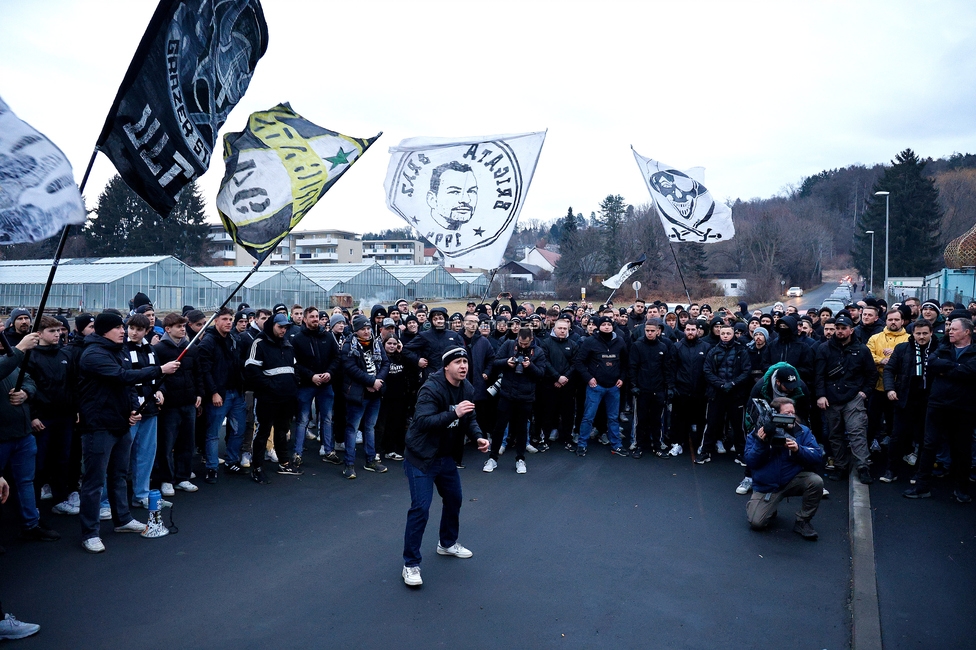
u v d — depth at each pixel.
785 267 76.44
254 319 9.68
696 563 5.75
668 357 9.68
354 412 8.26
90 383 5.72
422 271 56.25
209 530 6.36
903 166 69.94
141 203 58.91
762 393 7.02
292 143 7.18
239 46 6.21
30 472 5.88
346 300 45.56
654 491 7.91
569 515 7.00
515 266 76.00
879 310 11.10
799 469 6.39
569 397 10.29
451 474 5.61
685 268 59.81
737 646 4.38
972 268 23.08
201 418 8.55
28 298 33.88
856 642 4.36
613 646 4.34
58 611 4.65
